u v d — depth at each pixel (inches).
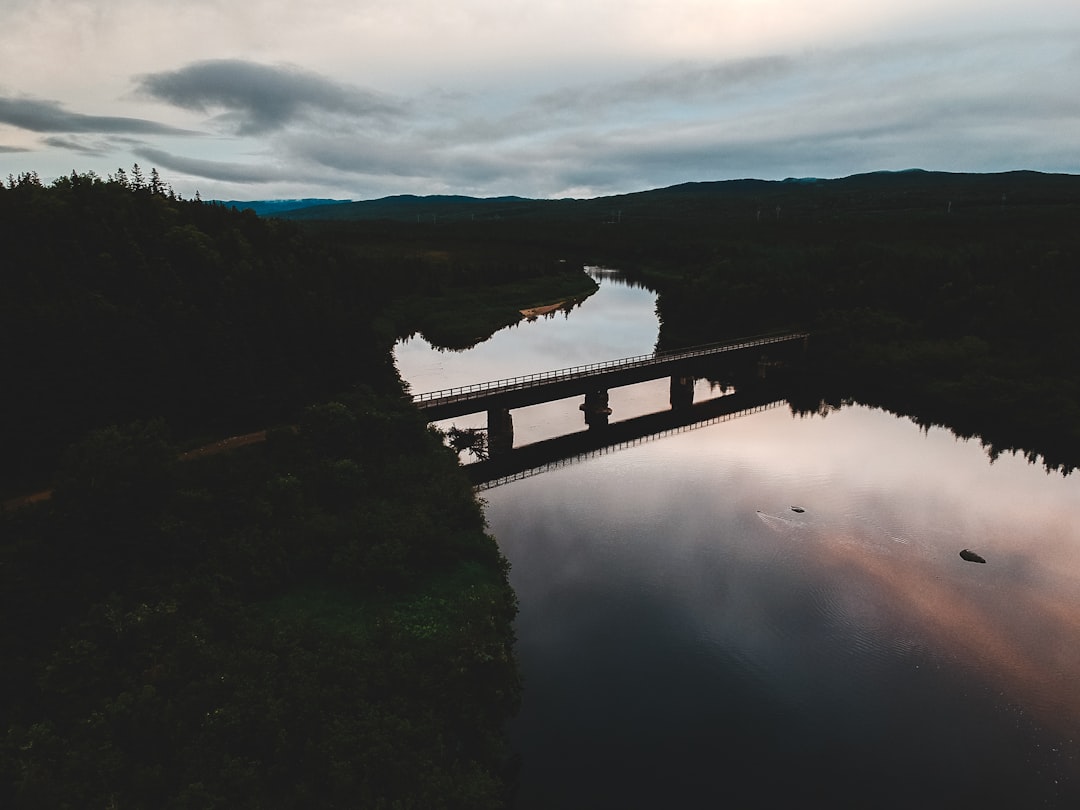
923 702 1443.2
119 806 947.3
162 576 1464.1
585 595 1836.9
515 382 3065.9
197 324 2207.2
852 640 1638.8
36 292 2004.2
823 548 2050.9
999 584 1846.7
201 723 1098.1
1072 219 6879.9
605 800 1211.2
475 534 1855.3
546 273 7667.3
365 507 1854.1
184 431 2127.2
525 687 1487.5
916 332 4205.2
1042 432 3026.6
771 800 1218.0
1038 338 3777.1
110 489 1469.0
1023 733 1357.0
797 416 3410.4
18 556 1350.9
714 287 5344.5
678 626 1700.3
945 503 2343.8
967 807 1200.8
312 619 1464.1
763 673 1534.2
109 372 1943.9
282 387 2336.4
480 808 1018.1
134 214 2672.2
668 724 1391.5
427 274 6451.8
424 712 1185.4
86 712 1134.4
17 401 1772.9
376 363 2728.8
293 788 1009.5
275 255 3181.6
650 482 2578.7
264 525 1701.5
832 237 7293.3
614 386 3309.5
